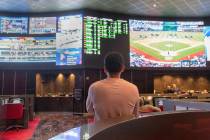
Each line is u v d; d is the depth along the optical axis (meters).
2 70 10.15
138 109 1.92
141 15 10.45
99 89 1.84
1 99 7.39
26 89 10.30
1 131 6.56
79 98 9.82
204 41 10.51
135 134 1.33
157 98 7.55
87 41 9.78
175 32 10.50
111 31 10.09
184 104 4.84
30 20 10.13
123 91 1.84
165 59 10.35
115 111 1.81
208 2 9.36
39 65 9.98
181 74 10.91
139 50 10.27
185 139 1.63
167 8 9.84
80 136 0.94
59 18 10.05
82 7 9.79
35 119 8.85
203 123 1.71
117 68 1.90
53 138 0.90
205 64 10.38
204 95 8.85
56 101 10.26
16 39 10.05
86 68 9.80
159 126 1.51
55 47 9.98
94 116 1.90
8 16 10.12
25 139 5.70
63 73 10.60
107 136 1.11
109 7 9.79
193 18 10.63
